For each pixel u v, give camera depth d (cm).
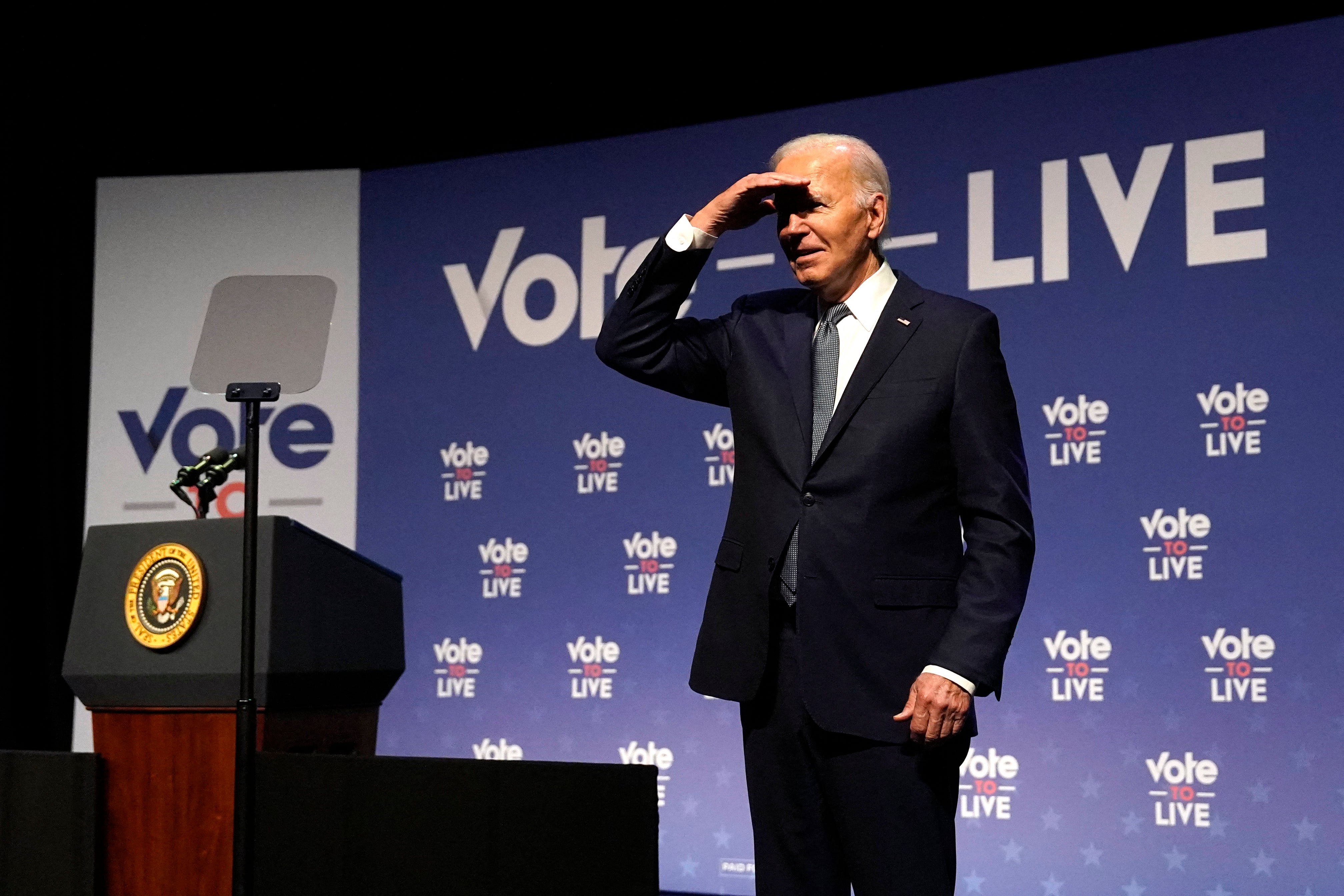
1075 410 324
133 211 414
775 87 379
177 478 198
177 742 177
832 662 151
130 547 183
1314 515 300
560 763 154
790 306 176
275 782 167
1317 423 302
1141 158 326
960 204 343
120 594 181
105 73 413
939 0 361
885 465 156
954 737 152
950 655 146
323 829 164
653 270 174
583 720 365
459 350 392
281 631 176
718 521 360
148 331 408
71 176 422
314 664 182
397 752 380
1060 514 323
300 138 419
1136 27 346
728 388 174
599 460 374
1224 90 320
